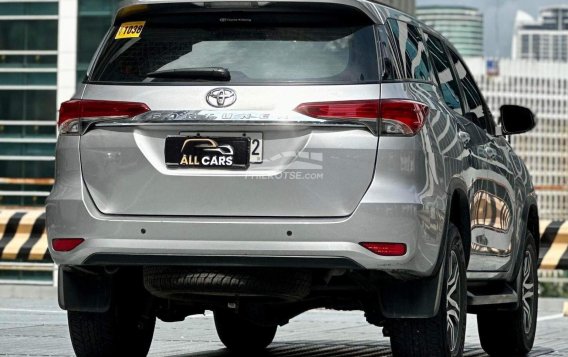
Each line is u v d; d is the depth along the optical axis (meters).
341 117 12.16
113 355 13.70
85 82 12.80
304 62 12.39
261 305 13.89
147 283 12.92
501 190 15.77
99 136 12.57
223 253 12.20
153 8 12.70
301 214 12.12
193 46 12.60
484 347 16.88
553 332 20.58
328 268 12.35
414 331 12.94
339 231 12.05
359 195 12.09
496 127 16.50
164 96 12.44
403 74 12.68
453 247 13.31
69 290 13.14
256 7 12.50
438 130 12.96
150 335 14.31
